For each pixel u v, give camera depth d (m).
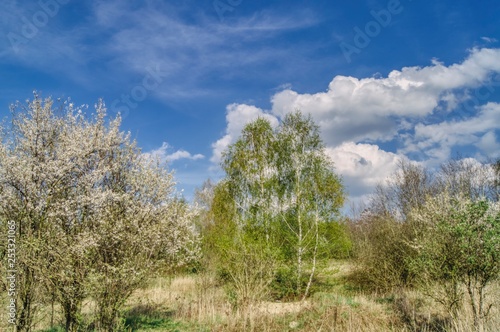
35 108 9.62
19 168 8.74
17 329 8.45
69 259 8.38
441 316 10.42
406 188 31.61
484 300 9.22
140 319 11.58
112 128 10.86
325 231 18.27
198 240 12.45
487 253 7.99
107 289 8.84
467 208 8.61
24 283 8.47
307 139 19.55
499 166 29.73
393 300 13.77
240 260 14.04
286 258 18.00
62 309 8.84
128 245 9.50
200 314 11.89
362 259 18.12
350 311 10.82
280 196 19.22
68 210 9.04
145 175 11.12
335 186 18.70
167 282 18.34
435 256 9.20
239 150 20.38
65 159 9.52
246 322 10.55
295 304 14.21
